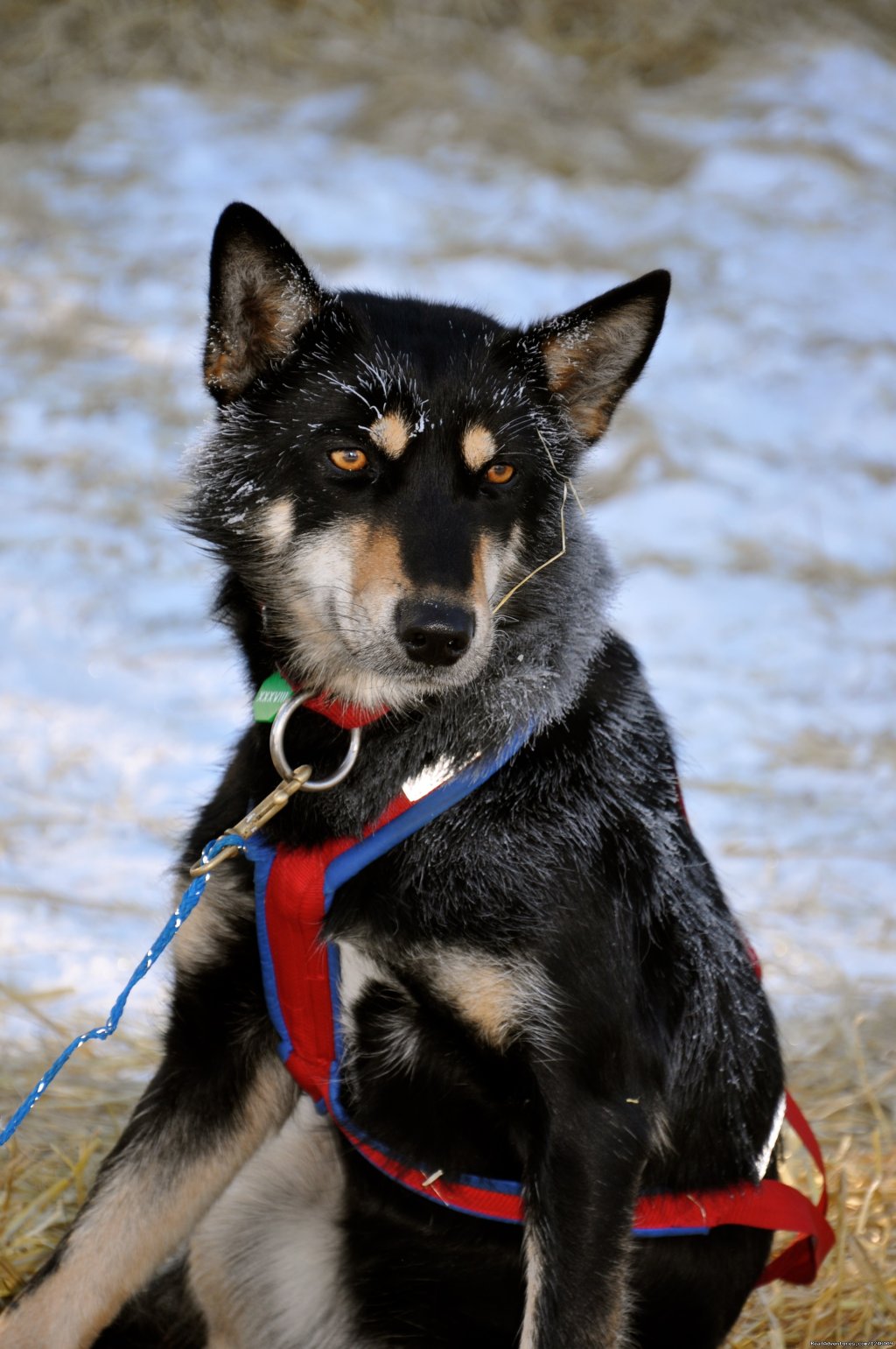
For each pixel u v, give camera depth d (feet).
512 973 14.24
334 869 14.56
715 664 34.91
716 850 27.17
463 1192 15.02
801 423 47.01
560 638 15.52
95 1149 18.79
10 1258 17.02
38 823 27.09
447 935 14.37
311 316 15.97
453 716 14.83
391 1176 15.21
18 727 30.53
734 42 67.26
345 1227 15.64
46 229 53.01
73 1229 15.55
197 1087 16.10
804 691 33.96
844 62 65.10
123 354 47.03
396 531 15.15
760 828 28.17
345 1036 15.21
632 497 42.01
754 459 44.70
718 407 47.29
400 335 15.93
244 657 16.48
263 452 15.83
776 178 59.00
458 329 16.31
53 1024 20.12
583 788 14.89
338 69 63.36
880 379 48.83
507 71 63.57
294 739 15.46
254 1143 16.44
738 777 30.14
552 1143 14.08
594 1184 13.99
